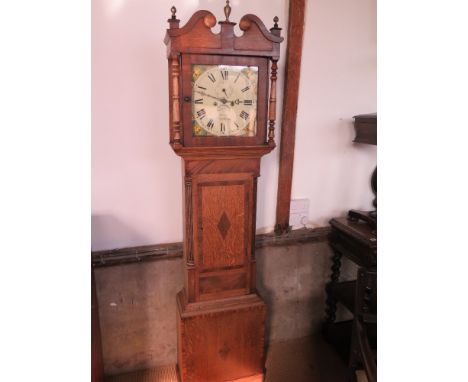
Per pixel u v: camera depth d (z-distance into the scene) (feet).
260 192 6.29
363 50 6.21
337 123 6.41
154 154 5.48
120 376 5.96
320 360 6.42
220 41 4.26
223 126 4.58
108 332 5.80
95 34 4.88
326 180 6.64
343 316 7.27
